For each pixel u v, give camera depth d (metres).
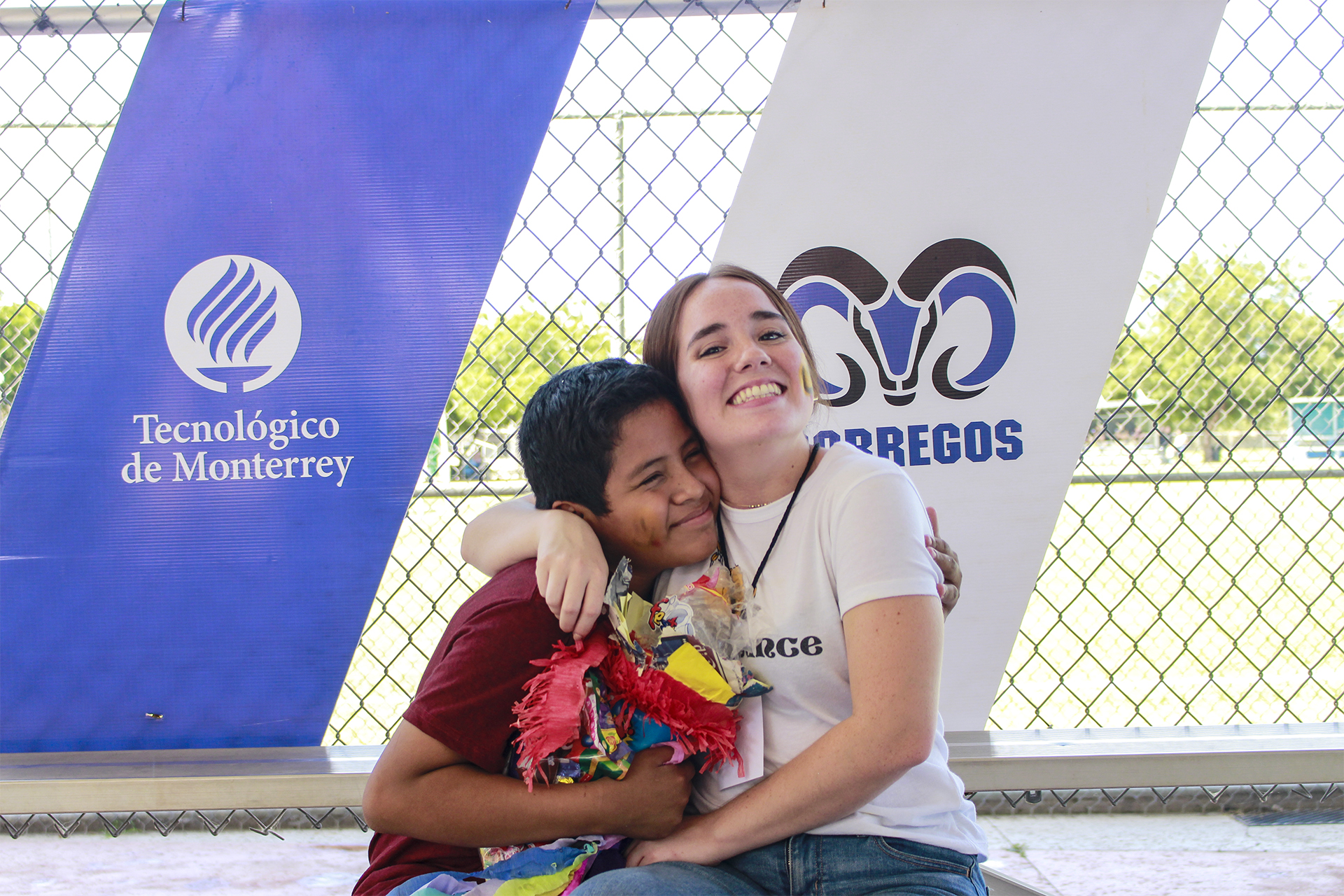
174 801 1.81
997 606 1.92
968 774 1.85
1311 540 2.18
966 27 1.86
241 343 1.83
